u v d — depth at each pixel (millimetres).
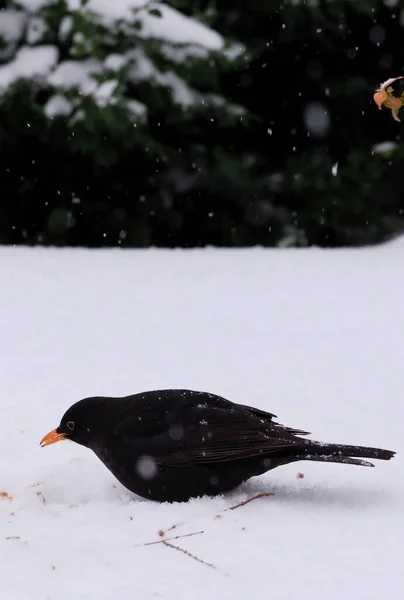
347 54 22672
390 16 22516
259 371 9430
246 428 6328
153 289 13266
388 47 22766
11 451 7668
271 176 21719
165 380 9211
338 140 22922
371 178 21703
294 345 10352
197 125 21094
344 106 22625
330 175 21578
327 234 21938
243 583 4719
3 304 12180
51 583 4754
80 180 20859
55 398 8781
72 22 18188
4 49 18828
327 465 7109
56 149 19750
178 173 21234
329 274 14523
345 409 8312
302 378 9195
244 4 21297
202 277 14234
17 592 4641
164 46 18844
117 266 15141
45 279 13844
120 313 11805
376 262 15742
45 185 21031
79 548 5309
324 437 7664
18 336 10711
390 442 7551
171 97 19203
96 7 18281
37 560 5098
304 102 22719
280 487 6551
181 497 6375
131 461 6375
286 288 13383
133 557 5125
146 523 5754
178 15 18922
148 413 6457
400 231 22609
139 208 21375
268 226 21953
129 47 18703
